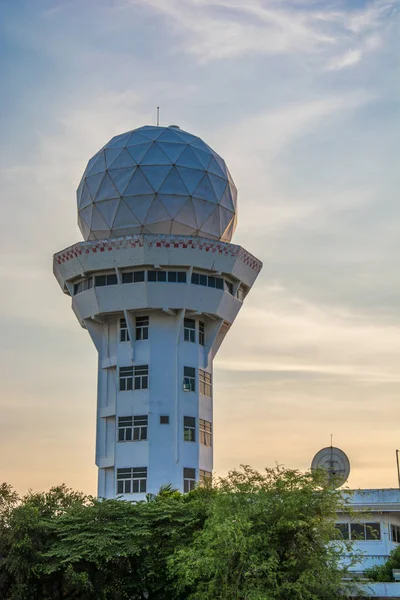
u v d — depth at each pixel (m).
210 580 38.72
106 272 66.75
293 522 37.91
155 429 65.19
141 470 64.56
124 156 68.19
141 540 43.16
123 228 67.50
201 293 66.56
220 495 40.56
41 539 43.81
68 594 43.69
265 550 38.12
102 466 66.69
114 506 45.75
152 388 66.00
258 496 39.62
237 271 68.06
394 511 50.94
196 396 67.06
